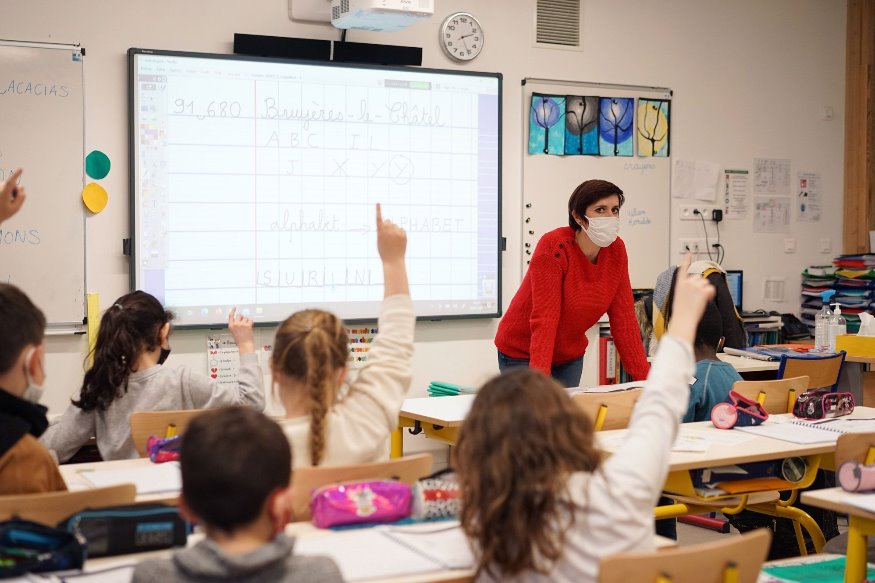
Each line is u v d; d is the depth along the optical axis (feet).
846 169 21.72
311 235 16.56
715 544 5.21
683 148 19.83
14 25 14.57
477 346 18.01
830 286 20.77
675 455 8.86
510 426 5.16
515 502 5.08
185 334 15.83
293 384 7.02
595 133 18.80
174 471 7.81
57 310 14.84
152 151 15.39
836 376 14.01
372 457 7.18
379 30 15.81
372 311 17.07
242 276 16.10
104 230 15.20
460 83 17.51
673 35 19.66
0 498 5.67
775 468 9.73
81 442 9.73
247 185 16.06
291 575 4.22
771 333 20.10
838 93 21.63
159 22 15.44
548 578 5.12
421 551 5.72
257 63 15.99
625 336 12.77
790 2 20.94
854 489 6.98
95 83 15.07
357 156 16.80
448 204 17.53
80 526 5.59
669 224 19.65
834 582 7.14
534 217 18.31
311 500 6.41
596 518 5.13
